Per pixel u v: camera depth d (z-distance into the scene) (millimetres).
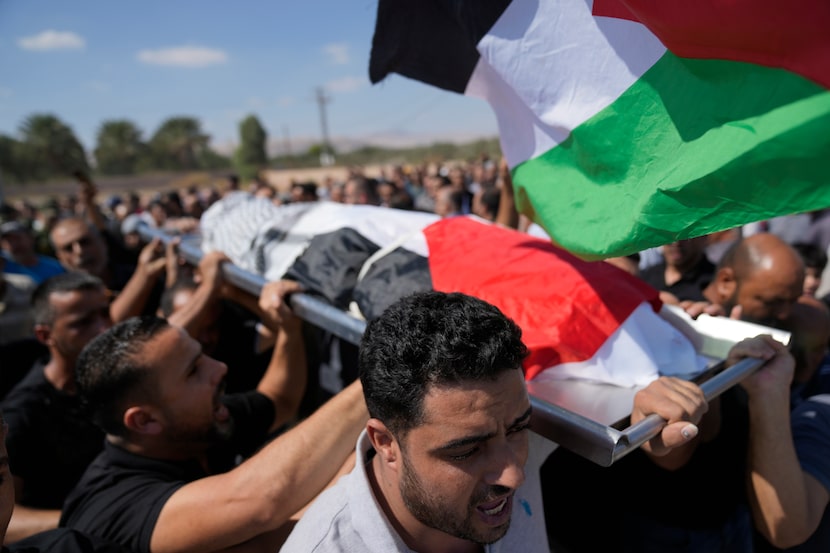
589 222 1161
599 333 1250
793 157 767
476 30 1308
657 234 987
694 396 1023
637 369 1238
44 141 53125
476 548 1055
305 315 1652
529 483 1193
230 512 1148
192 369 1482
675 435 990
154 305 3324
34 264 4660
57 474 2000
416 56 1484
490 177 12336
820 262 2938
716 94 901
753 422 1305
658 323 1375
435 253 1602
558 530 1812
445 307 838
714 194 879
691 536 1517
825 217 4250
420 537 979
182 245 2707
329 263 1803
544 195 1312
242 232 2410
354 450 1250
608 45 1092
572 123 1188
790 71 779
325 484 1213
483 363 774
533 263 1415
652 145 1034
